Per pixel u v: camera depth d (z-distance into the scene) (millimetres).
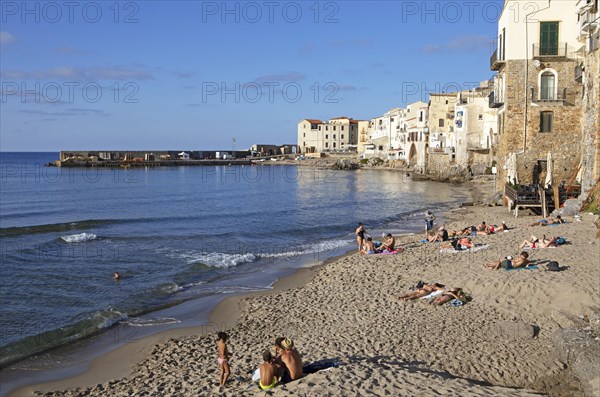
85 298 21688
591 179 32531
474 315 16656
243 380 12609
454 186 81750
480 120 83500
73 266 27609
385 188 84125
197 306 20500
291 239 37125
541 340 14539
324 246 33781
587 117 33469
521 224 34031
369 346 14516
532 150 39969
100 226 44281
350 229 41688
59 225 43094
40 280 24578
